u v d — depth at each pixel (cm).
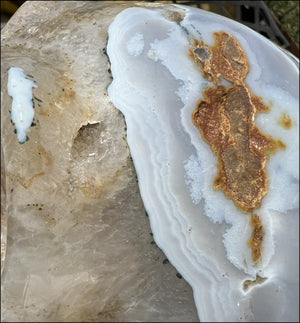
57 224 14
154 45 14
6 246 13
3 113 13
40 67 14
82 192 14
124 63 14
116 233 14
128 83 14
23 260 13
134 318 13
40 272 13
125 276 13
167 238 13
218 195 13
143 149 14
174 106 14
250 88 14
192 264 13
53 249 13
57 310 13
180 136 14
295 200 13
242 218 13
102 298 13
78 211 14
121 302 13
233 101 14
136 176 14
